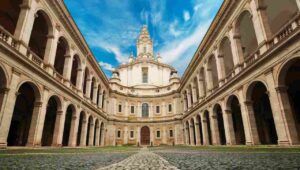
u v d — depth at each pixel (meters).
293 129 12.16
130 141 48.00
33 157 4.85
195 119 32.38
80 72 25.44
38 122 15.48
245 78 16.97
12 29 19.64
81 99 24.41
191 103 37.00
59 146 18.67
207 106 26.25
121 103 49.88
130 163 3.48
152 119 50.44
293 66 15.63
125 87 52.66
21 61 13.55
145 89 54.16
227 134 20.25
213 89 25.03
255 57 15.95
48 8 17.72
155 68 59.22
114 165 3.11
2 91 12.09
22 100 21.09
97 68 32.09
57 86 18.64
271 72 13.65
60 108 19.39
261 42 15.05
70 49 22.39
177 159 4.36
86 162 3.65
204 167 2.67
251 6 16.64
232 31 19.89
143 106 51.97
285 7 17.39
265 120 22.00
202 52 27.78
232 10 19.72
